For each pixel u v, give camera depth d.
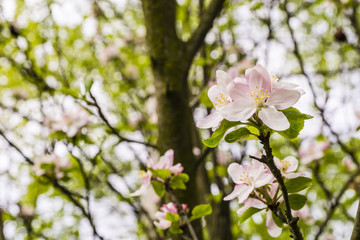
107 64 5.57
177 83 3.04
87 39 5.99
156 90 3.07
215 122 1.24
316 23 5.45
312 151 3.87
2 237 2.89
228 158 3.62
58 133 2.81
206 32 3.17
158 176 2.04
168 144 2.90
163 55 3.10
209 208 2.04
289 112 1.20
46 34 3.97
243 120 1.16
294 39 3.49
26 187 4.26
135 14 6.10
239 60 3.81
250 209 1.41
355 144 4.52
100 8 5.22
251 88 1.20
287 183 1.36
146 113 4.57
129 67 5.54
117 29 5.81
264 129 1.20
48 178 2.94
